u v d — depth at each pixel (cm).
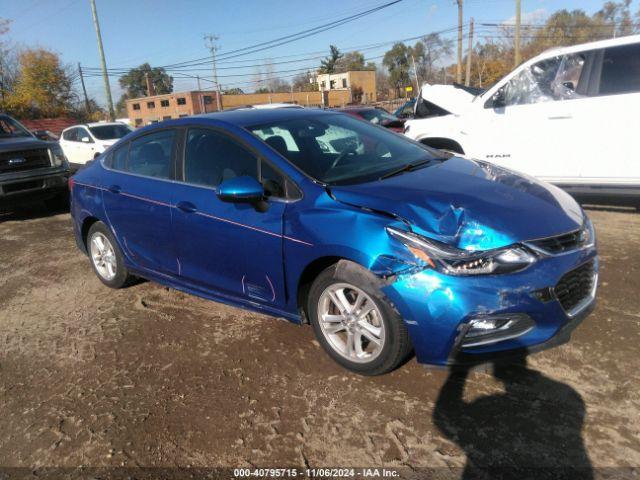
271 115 392
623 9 5481
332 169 335
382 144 391
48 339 396
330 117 411
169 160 399
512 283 255
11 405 314
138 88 8912
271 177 332
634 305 362
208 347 360
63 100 4672
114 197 436
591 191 575
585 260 282
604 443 239
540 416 260
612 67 547
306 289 324
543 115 587
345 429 264
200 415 287
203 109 6488
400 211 277
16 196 811
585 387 278
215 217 349
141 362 349
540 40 5619
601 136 554
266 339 362
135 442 270
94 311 441
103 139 1462
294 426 271
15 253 645
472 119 644
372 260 271
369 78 7675
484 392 281
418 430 258
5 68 4434
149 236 411
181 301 444
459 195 293
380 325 285
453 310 255
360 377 305
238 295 360
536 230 269
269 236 319
